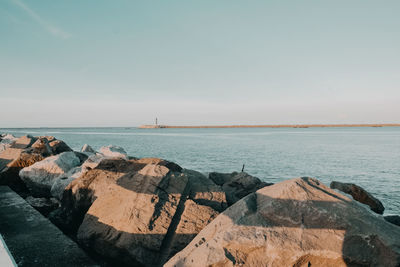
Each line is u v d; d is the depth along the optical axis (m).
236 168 23.78
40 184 10.05
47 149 13.27
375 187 17.05
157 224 5.14
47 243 5.28
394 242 3.29
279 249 3.39
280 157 32.34
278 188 4.31
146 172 6.37
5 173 11.28
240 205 4.28
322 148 46.50
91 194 7.04
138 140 68.19
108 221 5.56
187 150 40.44
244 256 3.50
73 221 7.10
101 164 7.93
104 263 5.40
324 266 3.36
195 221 5.31
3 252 2.64
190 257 3.66
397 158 32.06
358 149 44.62
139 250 4.86
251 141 67.69
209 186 6.86
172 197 5.83
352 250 3.31
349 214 3.62
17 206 7.40
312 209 3.74
